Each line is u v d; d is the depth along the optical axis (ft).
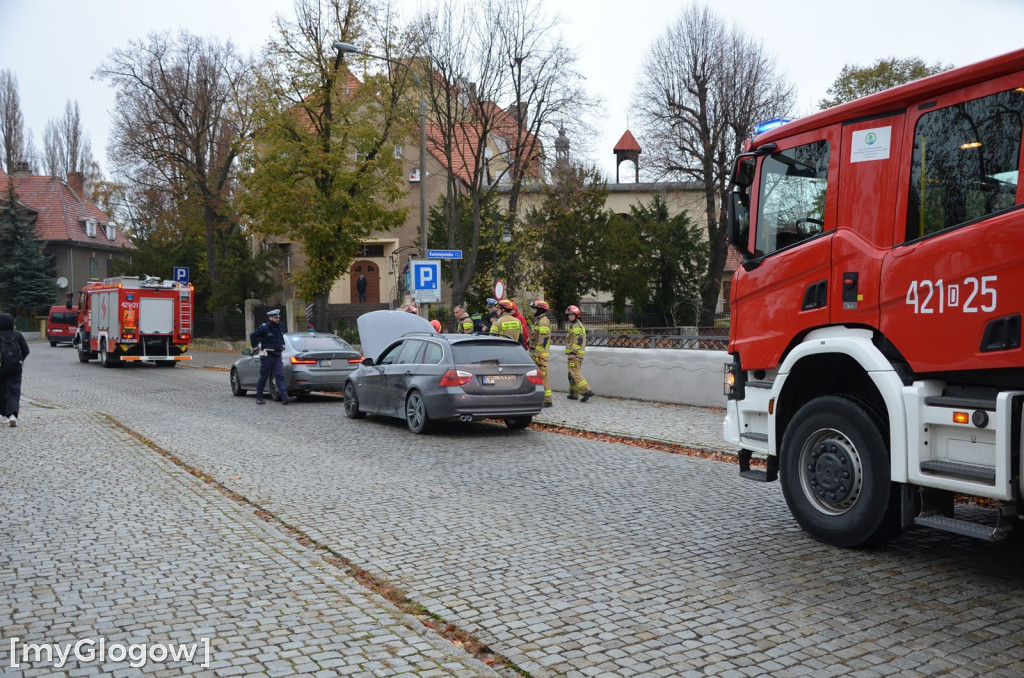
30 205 209.56
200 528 22.50
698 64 129.59
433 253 63.57
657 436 38.47
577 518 23.71
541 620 15.70
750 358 22.90
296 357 57.72
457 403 39.50
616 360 55.52
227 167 139.54
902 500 18.63
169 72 133.39
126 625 15.34
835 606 16.26
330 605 16.40
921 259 18.19
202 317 151.43
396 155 124.98
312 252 106.52
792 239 21.74
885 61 127.13
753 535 21.76
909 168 18.76
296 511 24.80
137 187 150.61
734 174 23.22
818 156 20.99
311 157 102.63
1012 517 17.20
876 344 19.54
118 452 35.55
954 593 17.01
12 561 19.42
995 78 17.07
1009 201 16.76
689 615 15.85
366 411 46.42
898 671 13.26
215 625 15.33
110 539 21.39
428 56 106.83
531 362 41.45
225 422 46.55
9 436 40.60
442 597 17.08
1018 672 13.17
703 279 140.56
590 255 132.98
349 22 104.53
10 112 213.05
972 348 17.15
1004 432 16.48
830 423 20.36
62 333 157.38
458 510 24.79
